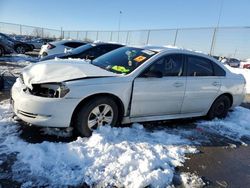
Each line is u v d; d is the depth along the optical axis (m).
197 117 6.47
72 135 4.47
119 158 3.84
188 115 5.82
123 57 5.39
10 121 4.78
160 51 5.32
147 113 5.12
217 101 6.28
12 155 3.68
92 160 3.73
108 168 3.57
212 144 4.98
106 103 4.53
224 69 6.37
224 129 5.88
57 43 13.16
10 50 15.98
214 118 6.41
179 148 4.54
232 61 15.24
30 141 4.13
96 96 4.43
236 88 6.52
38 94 4.20
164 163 3.89
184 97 5.51
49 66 4.75
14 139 4.11
